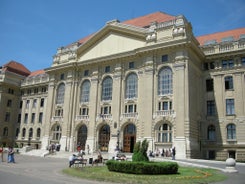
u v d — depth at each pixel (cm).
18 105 7650
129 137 4812
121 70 5162
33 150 5491
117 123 4903
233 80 4609
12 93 7606
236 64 4625
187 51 4438
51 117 5962
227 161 2620
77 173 2245
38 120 6956
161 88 4597
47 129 5912
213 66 4925
